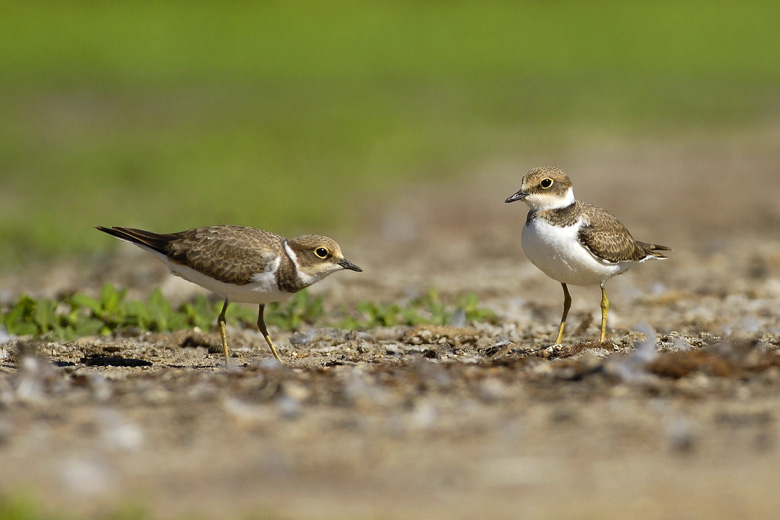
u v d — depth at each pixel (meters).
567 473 6.55
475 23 52.91
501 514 6.02
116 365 10.32
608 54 49.22
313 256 10.16
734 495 6.19
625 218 22.67
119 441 7.18
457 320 12.46
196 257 9.98
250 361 10.56
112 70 42.72
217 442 7.19
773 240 19.50
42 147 29.92
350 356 10.72
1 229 20.48
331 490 6.39
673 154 31.62
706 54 49.38
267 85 42.03
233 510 6.12
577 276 10.70
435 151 31.53
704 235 20.44
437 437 7.22
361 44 48.97
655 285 14.96
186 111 36.47
